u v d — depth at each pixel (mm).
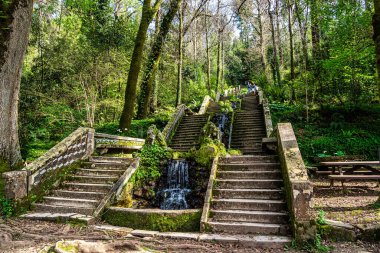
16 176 6336
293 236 4527
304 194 4441
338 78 13805
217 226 5023
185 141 12969
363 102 13508
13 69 7176
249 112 15266
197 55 41938
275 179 6266
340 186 8172
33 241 4461
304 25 15039
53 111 13477
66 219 5723
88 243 3713
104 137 9594
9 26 7020
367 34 11195
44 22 18438
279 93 20484
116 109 18281
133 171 7621
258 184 6172
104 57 16328
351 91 13734
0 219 5730
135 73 14023
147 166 8164
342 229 4523
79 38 17875
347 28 11375
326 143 11133
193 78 33000
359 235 4473
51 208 6344
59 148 7504
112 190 6703
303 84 14758
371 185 8164
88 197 6719
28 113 12789
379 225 4527
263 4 29703
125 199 7023
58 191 7012
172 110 18172
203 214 5289
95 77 15516
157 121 15883
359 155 9922
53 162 7305
